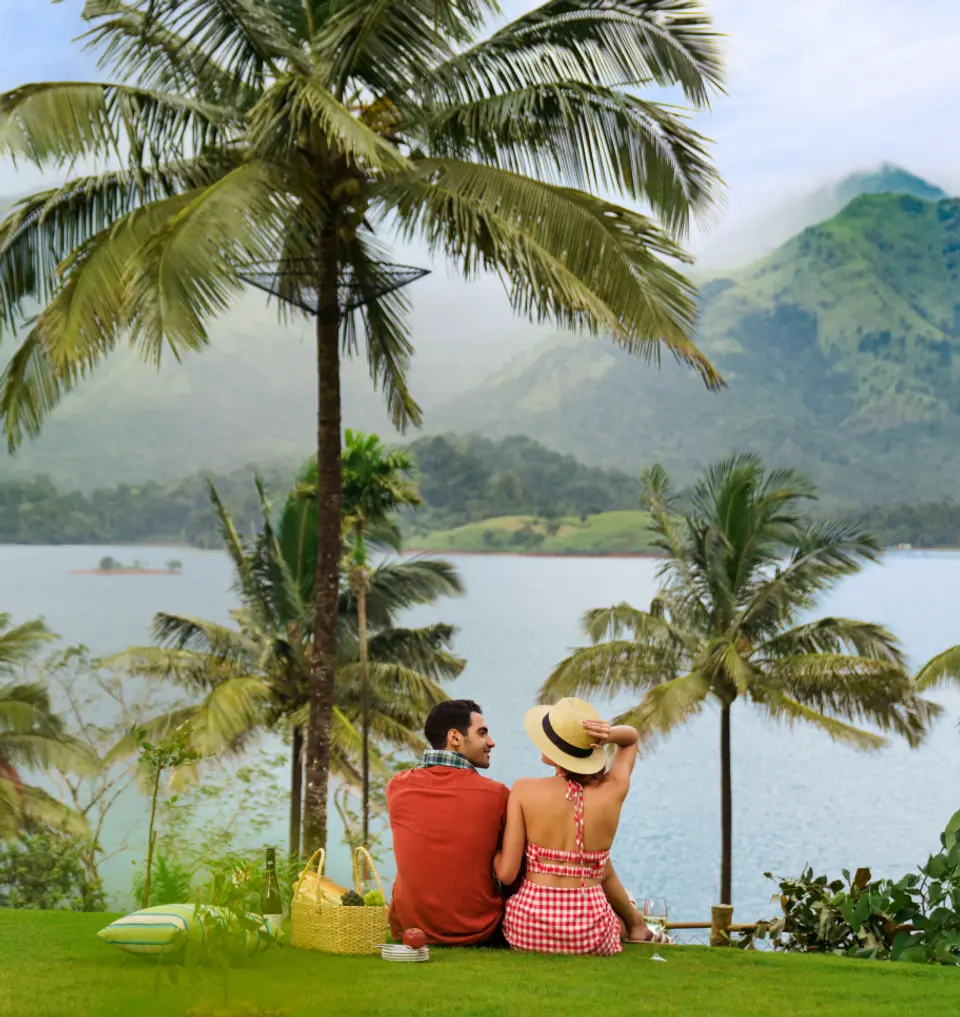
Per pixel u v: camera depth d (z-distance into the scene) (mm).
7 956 6000
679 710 25141
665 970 5840
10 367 14336
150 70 14594
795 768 129125
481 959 5918
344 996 5117
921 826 106125
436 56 13836
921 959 6988
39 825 25203
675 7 13789
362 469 25328
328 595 14922
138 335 11242
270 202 12539
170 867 7582
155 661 26688
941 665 23688
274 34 13656
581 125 14602
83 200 14484
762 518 26094
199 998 5062
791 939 7754
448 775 6328
